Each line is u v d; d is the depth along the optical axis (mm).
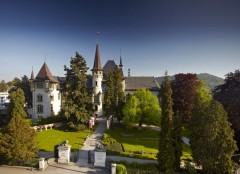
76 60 62688
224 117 33750
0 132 39781
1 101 139625
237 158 38562
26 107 85375
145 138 55969
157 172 35375
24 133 37219
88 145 49469
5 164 37469
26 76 89250
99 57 88375
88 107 64000
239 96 40000
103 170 36375
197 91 62625
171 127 36469
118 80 70125
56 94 82500
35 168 36406
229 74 49688
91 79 91188
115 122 71500
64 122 63719
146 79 94500
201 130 35188
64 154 39125
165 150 36094
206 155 33844
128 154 43688
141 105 62656
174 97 64500
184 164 38625
